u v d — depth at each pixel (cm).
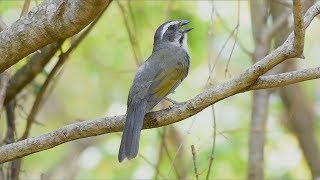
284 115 1501
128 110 833
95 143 1658
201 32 1491
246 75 734
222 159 1455
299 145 1429
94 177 1592
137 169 1527
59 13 719
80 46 1513
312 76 739
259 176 1202
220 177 1453
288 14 1238
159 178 1423
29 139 773
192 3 1477
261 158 1208
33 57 1119
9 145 777
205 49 1512
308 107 1404
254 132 1220
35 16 737
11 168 1131
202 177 1392
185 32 1070
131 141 782
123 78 1666
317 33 1614
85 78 1703
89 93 1725
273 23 1284
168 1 1377
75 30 728
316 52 1608
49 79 1133
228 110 1565
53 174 1595
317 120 1539
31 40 746
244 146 1498
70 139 773
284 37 1257
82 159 1631
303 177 1529
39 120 1675
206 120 1511
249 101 1595
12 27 750
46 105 1686
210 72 1009
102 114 1714
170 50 971
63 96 1756
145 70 903
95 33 1445
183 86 1534
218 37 1503
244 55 1518
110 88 1700
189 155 1474
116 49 1534
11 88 1122
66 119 1697
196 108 764
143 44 1428
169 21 1079
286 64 1360
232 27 1513
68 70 1694
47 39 743
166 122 789
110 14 1419
